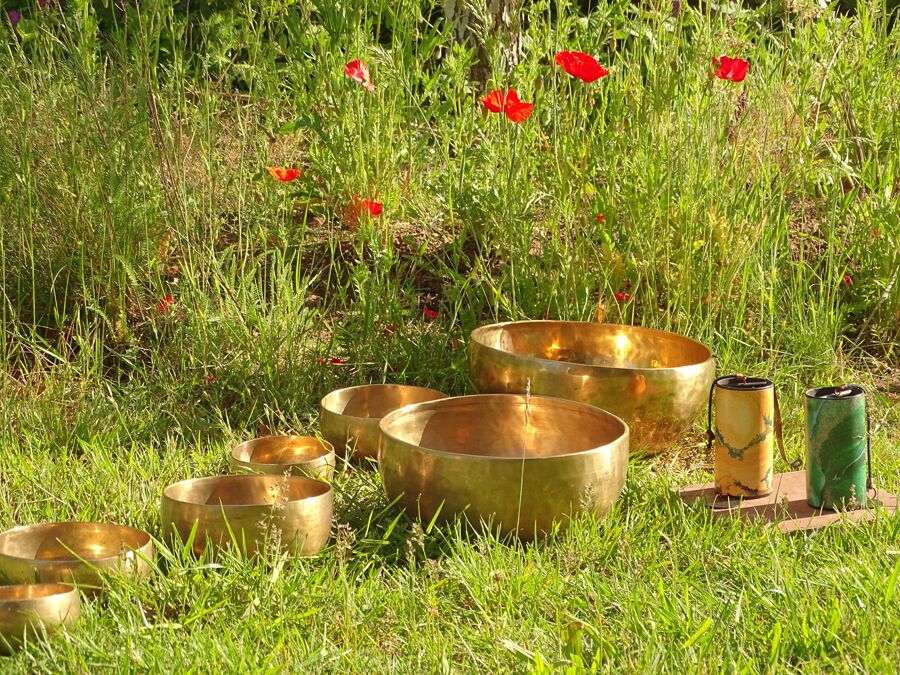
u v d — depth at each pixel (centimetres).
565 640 187
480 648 195
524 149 382
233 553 226
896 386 376
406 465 247
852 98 456
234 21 481
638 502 271
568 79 379
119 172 369
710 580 223
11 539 224
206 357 349
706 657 186
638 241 367
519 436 285
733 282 388
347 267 411
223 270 393
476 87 481
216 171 402
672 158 370
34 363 358
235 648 189
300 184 430
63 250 380
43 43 398
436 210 435
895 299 406
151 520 256
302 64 433
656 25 395
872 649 181
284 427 329
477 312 390
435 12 590
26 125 366
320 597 211
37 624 192
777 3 417
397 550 236
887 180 419
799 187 426
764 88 393
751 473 267
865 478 259
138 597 207
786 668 182
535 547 237
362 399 319
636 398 296
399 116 433
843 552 228
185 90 426
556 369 300
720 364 361
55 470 283
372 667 187
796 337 375
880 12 479
